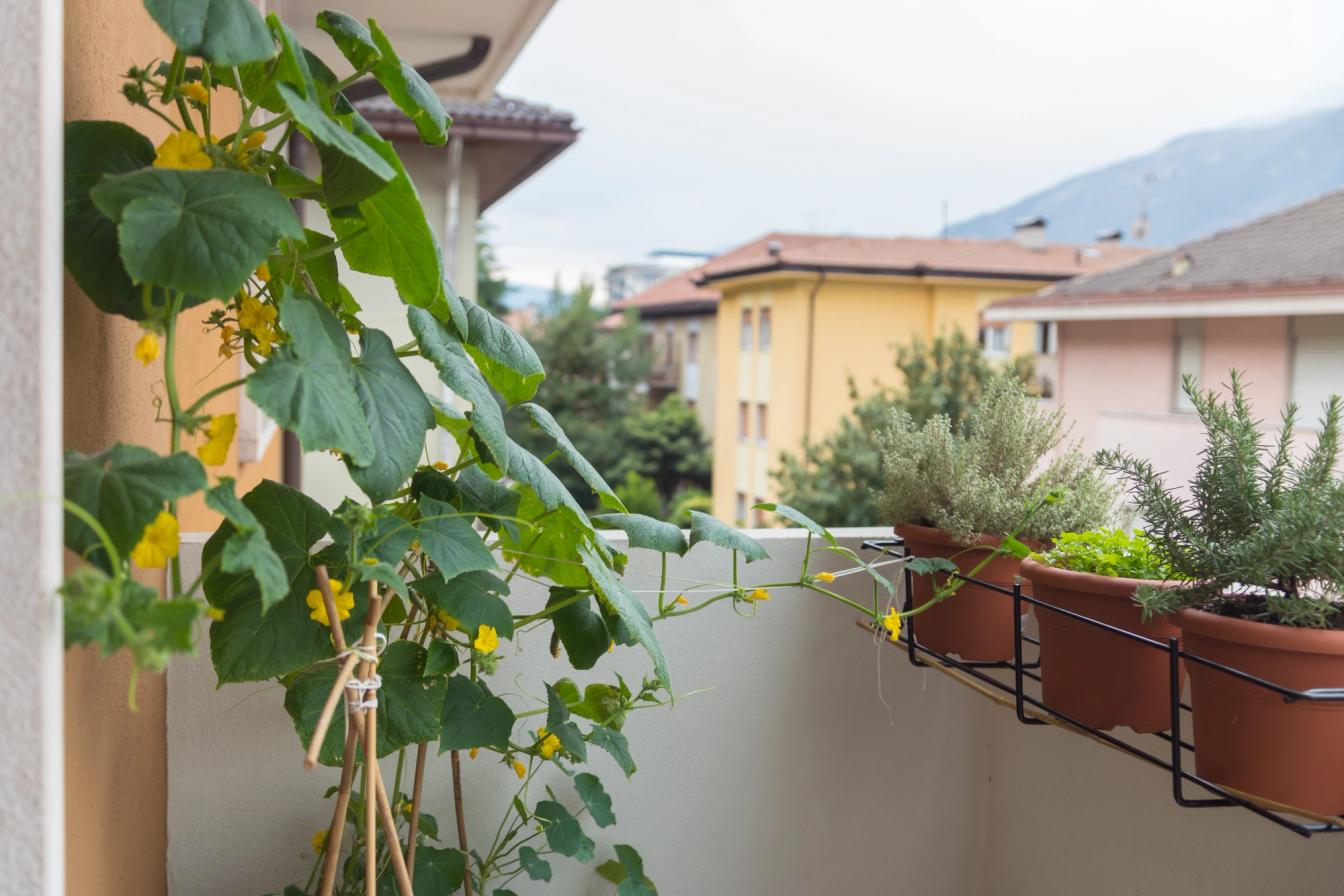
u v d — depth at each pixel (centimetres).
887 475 183
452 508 125
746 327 2289
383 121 818
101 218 91
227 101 237
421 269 114
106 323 114
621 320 3047
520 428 2553
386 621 142
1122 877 173
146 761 144
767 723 193
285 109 116
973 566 171
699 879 191
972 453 178
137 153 96
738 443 2331
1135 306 1314
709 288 2428
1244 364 1209
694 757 190
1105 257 2308
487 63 525
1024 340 2061
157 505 79
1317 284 1068
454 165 817
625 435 2620
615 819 175
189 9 86
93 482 80
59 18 77
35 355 74
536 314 2753
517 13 450
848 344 2069
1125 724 145
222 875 170
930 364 1409
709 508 2461
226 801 170
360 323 127
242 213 85
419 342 112
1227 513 130
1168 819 164
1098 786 178
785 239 2434
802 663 194
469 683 140
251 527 83
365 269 126
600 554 138
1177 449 1277
